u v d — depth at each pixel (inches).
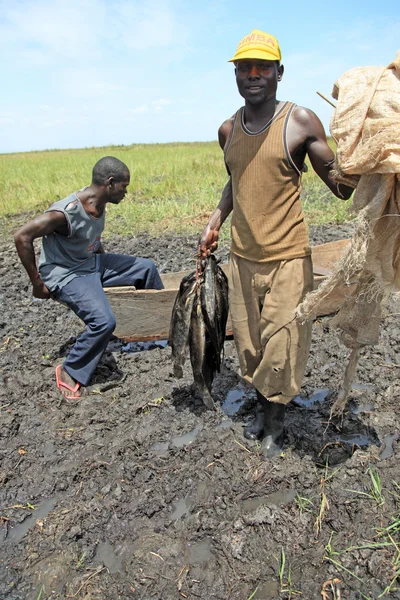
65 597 88.4
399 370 153.6
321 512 101.7
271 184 102.0
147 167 660.1
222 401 145.3
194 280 126.1
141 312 171.5
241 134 103.7
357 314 104.3
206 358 127.2
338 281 93.9
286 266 106.5
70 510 107.0
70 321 204.1
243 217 107.3
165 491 111.8
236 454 120.9
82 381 150.6
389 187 84.7
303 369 113.0
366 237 88.0
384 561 90.3
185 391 150.4
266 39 95.8
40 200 482.9
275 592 87.7
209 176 547.2
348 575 89.2
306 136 98.3
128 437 131.1
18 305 224.1
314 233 307.6
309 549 95.1
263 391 114.7
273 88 98.3
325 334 178.1
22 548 99.0
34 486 115.6
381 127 81.2
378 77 84.7
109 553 97.8
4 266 284.4
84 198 149.5
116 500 109.6
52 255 153.0
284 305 107.6
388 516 99.9
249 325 116.5
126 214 388.5
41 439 131.4
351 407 137.9
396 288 95.7
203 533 100.0
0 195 508.1
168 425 135.5
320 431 127.8
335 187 102.3
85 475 117.6
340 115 87.5
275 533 98.4
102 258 176.1
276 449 120.0
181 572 91.8
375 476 110.4
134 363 168.7
